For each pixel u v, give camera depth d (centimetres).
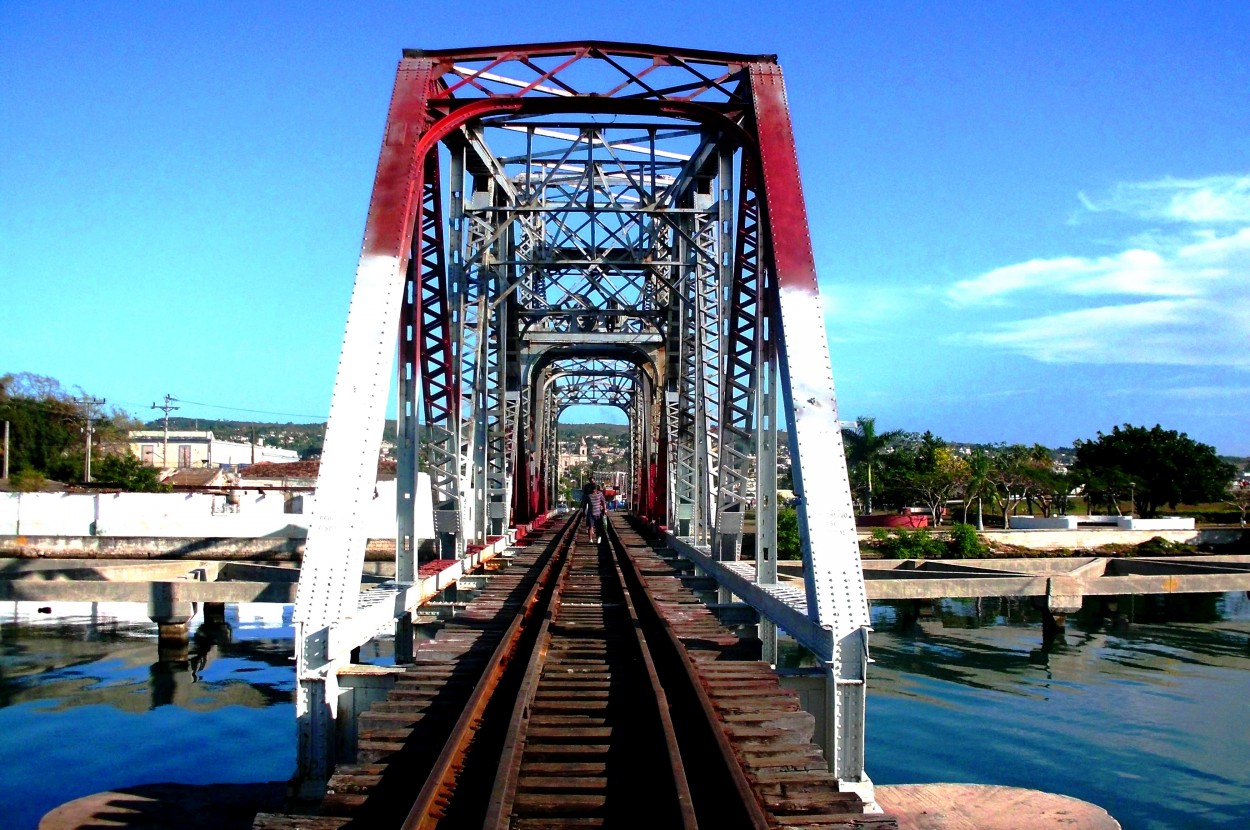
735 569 1409
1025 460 6028
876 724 1554
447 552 1564
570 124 1720
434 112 1264
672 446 2531
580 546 2570
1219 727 1543
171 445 10281
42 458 5431
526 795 595
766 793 612
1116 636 2411
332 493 888
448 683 846
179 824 917
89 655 2102
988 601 3036
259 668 2000
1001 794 1054
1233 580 2394
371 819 576
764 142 1173
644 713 754
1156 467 5853
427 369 1389
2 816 1123
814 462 927
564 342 3000
